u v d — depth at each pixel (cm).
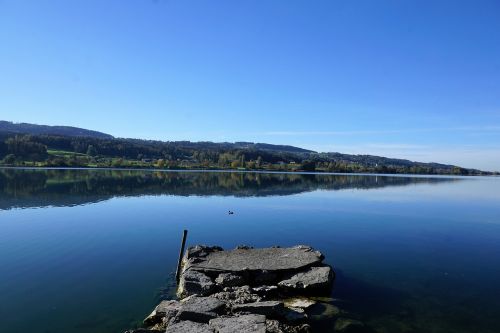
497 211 6825
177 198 7819
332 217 5766
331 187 11538
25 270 2891
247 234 4434
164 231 4466
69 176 12781
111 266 3038
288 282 2569
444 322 2177
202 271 2673
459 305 2419
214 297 2244
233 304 2133
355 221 5466
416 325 2133
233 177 15238
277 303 2116
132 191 8894
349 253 3662
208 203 7138
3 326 1980
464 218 5972
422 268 3198
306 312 2211
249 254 3064
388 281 2852
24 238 3950
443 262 3394
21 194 7619
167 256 3359
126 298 2395
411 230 4897
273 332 1831
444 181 17662
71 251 3469
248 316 1941
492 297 2559
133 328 1997
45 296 2394
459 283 2834
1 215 5362
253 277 2675
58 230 4384
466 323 2169
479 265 3312
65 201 6875
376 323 2144
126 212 5853
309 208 6719
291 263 2823
